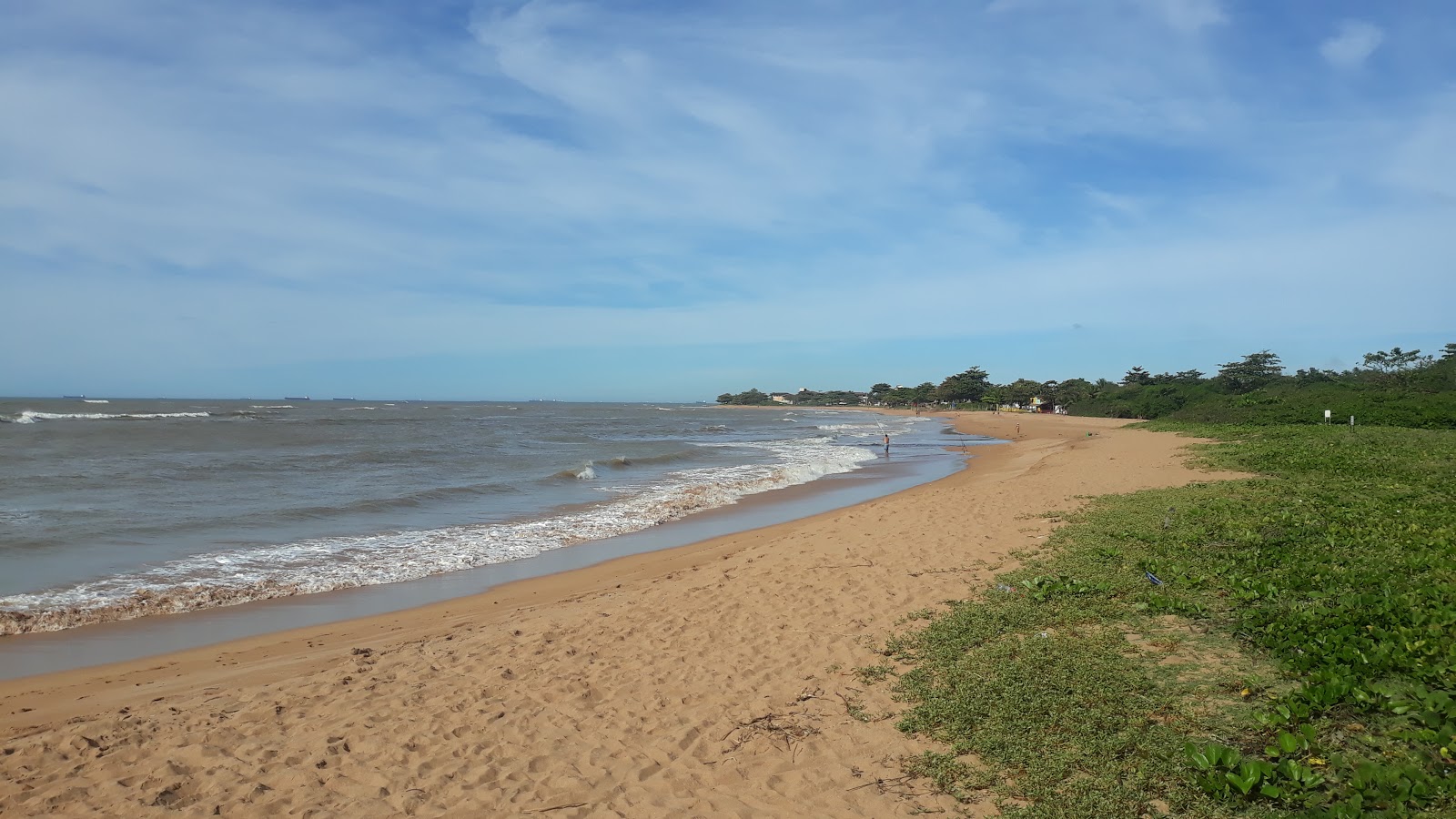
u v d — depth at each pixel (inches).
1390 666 195.3
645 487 913.5
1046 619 280.8
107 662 324.2
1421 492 482.9
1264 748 173.5
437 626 368.2
